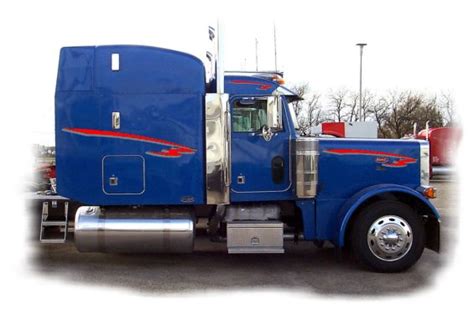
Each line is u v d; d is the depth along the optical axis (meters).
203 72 6.60
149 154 6.55
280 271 6.64
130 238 6.52
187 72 6.57
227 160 6.61
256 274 6.50
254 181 6.75
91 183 6.54
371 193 6.47
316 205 6.80
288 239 6.87
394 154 6.86
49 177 7.89
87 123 6.51
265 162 6.76
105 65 6.51
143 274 6.50
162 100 6.54
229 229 6.59
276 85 6.84
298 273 6.53
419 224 6.43
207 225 7.44
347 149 6.80
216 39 6.72
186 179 6.58
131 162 6.55
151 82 6.54
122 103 6.51
